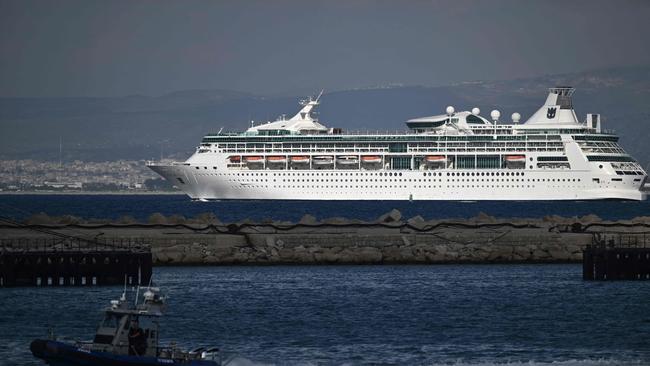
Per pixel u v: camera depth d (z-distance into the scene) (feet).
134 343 550.77
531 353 645.92
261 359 625.41
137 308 558.56
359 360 625.82
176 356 558.56
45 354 545.85
